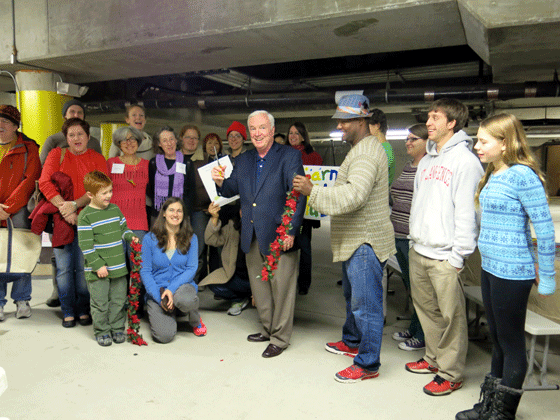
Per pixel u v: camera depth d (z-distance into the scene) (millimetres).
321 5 3506
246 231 2869
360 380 2455
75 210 3180
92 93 7645
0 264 3273
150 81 7328
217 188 3199
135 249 2980
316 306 3932
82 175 3326
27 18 4703
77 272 3277
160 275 3148
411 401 2248
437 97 5789
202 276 4402
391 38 4008
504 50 3934
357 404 2213
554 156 17844
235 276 3643
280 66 7059
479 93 5582
